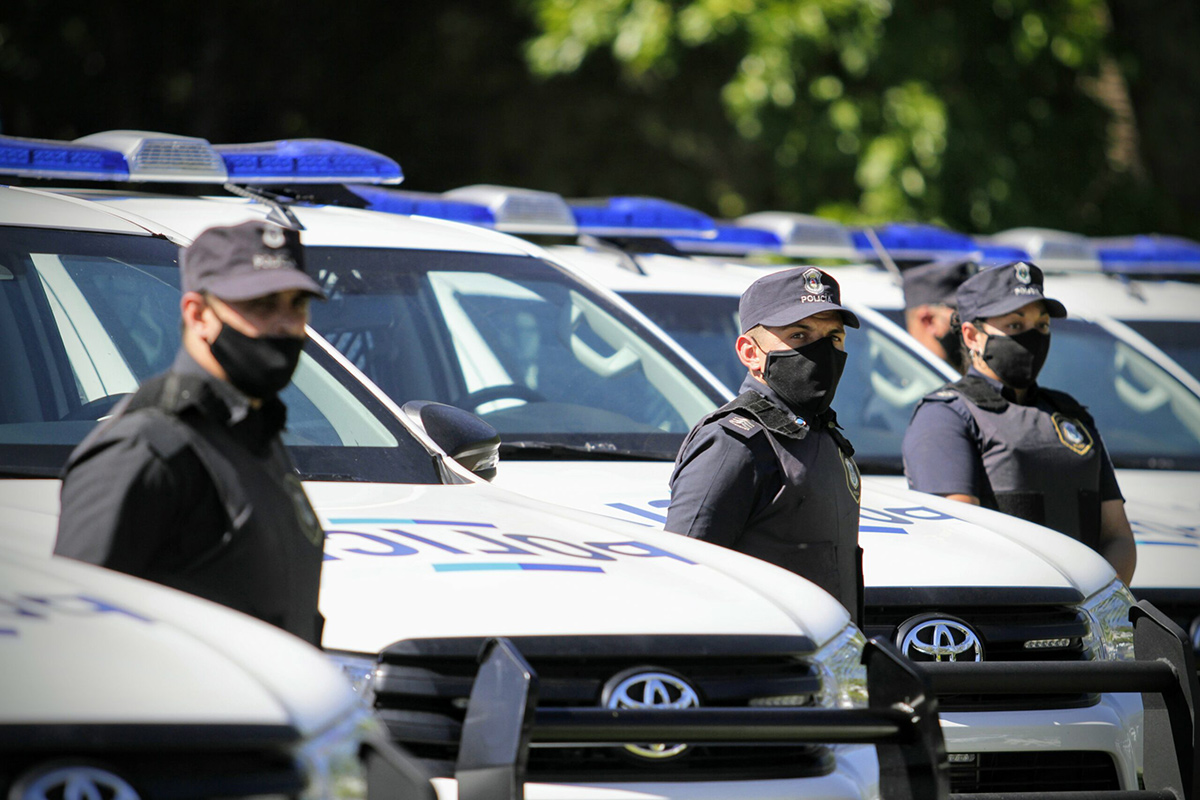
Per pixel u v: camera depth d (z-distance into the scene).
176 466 7.11
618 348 15.41
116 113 40.47
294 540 7.52
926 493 13.72
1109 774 11.85
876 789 9.16
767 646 8.60
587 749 8.28
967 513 13.05
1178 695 10.40
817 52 34.53
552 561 8.92
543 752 8.21
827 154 34.44
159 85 41.22
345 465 10.64
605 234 19.75
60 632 6.14
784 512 10.70
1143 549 15.31
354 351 13.98
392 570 8.48
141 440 7.09
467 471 10.99
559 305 15.43
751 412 10.80
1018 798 10.29
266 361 7.27
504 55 41.84
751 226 22.20
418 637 7.97
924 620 11.49
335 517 9.37
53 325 11.12
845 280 21.84
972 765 11.53
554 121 41.53
